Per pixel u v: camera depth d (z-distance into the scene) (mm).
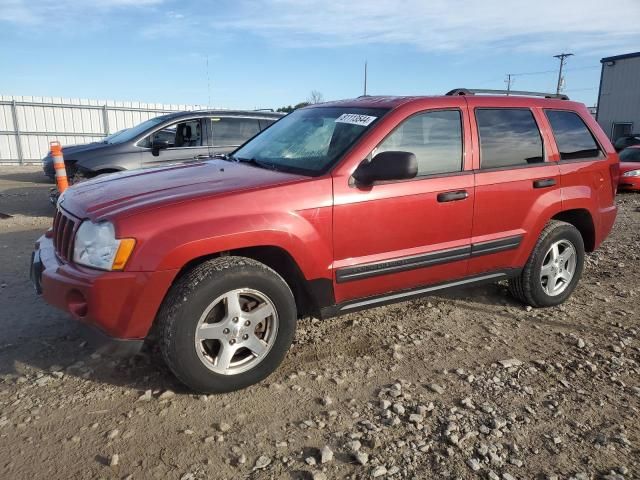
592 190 4926
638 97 29312
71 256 3188
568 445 2855
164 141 8758
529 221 4461
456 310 4742
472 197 4062
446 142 4031
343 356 3791
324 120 4203
